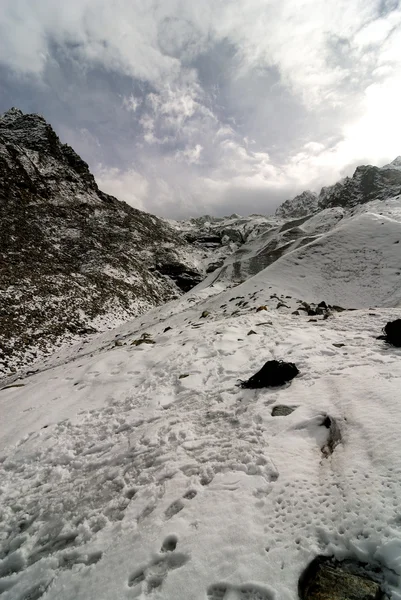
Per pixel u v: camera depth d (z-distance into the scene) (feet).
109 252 191.42
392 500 10.23
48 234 187.52
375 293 85.51
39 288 114.83
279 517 10.77
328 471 12.42
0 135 279.28
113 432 20.92
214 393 23.22
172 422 19.98
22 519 14.57
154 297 169.07
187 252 275.39
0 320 88.84
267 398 20.10
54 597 10.00
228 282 178.29
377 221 116.98
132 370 32.01
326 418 16.22
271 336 34.81
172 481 14.15
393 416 14.55
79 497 15.07
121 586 9.62
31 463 19.27
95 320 114.11
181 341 38.93
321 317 43.47
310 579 8.62
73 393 29.60
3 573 11.72
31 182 236.02
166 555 10.29
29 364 78.23
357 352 25.23
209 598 8.66
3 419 26.94
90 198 277.03
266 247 251.19
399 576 8.23
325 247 108.99
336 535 9.66
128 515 12.82
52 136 311.06
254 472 13.47
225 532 10.57
